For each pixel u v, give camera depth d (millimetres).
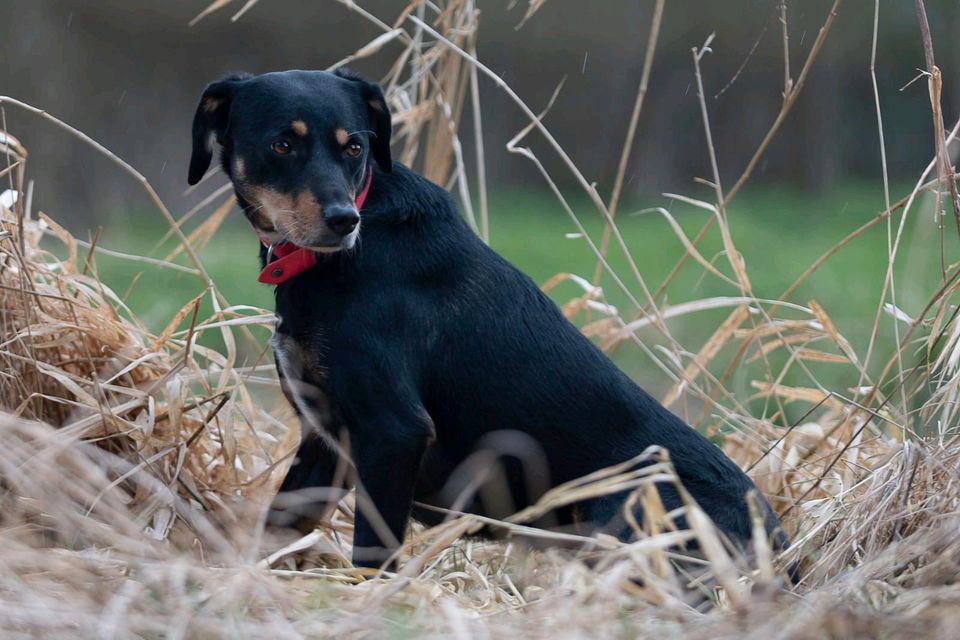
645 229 20266
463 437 5375
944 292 5656
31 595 3703
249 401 6359
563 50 28250
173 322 5867
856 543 4809
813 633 3633
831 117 28734
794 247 18359
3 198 6082
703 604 4578
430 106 7574
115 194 23422
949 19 27891
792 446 6531
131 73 25125
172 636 3549
